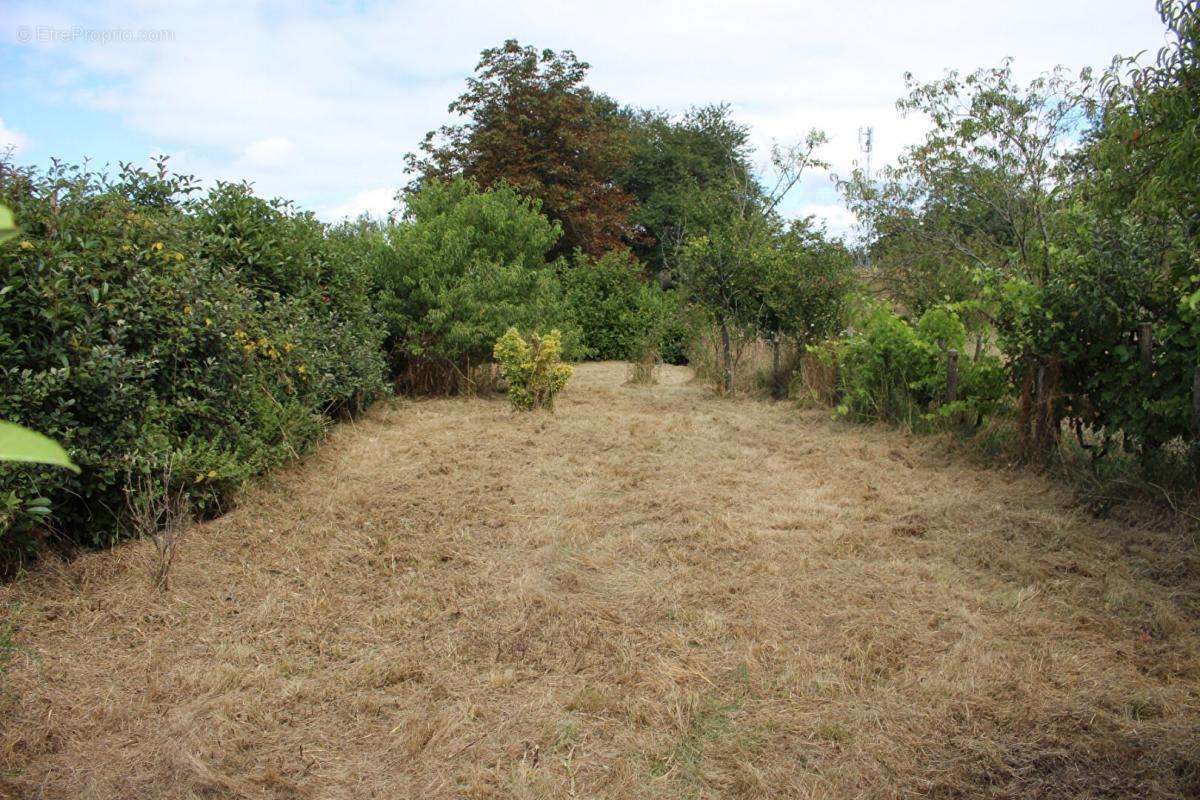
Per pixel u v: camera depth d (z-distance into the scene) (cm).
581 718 313
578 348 1345
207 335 567
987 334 816
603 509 571
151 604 406
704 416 945
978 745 287
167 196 720
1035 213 883
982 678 331
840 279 1054
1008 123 883
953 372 759
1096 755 279
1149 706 306
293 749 295
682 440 793
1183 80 467
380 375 926
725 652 362
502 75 2361
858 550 485
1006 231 1034
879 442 771
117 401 468
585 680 342
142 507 478
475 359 1123
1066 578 433
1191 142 440
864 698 321
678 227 2298
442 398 1090
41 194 499
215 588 429
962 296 990
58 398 442
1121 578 428
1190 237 551
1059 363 603
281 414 652
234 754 289
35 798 265
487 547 500
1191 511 493
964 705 310
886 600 412
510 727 308
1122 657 348
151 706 318
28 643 362
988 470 647
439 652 366
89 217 529
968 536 498
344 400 862
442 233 1137
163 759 286
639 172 2853
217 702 319
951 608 399
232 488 551
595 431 834
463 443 768
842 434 820
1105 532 490
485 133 2288
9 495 394
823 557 474
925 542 492
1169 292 546
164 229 588
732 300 1135
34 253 460
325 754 293
